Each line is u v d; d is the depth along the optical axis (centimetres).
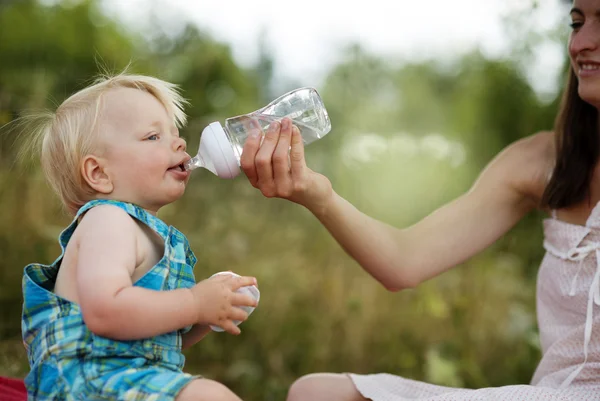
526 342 378
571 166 220
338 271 403
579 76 214
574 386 198
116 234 172
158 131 191
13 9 521
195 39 584
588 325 201
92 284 163
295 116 209
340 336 379
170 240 187
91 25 538
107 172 187
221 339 367
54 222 376
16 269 354
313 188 205
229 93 579
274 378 358
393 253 229
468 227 239
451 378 353
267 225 448
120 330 162
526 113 547
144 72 524
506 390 184
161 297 165
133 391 163
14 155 379
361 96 618
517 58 550
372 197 507
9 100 402
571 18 221
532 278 460
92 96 194
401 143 545
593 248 208
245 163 189
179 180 193
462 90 618
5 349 323
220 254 400
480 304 405
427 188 517
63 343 170
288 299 386
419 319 393
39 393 172
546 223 228
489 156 555
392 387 214
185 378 166
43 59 506
